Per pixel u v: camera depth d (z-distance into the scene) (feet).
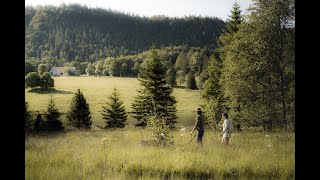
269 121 83.66
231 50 86.17
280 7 75.41
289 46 77.82
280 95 81.66
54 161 27.76
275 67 79.15
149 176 22.90
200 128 40.29
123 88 428.97
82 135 62.69
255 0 78.69
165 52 593.01
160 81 144.05
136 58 593.42
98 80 517.55
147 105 144.25
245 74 82.07
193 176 24.57
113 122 177.47
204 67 397.39
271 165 26.08
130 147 35.60
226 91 87.76
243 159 28.02
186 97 348.79
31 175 21.63
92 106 309.01
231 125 40.27
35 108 285.43
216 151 33.01
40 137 57.47
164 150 33.58
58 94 370.12
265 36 78.38
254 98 85.40
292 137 48.34
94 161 27.78
